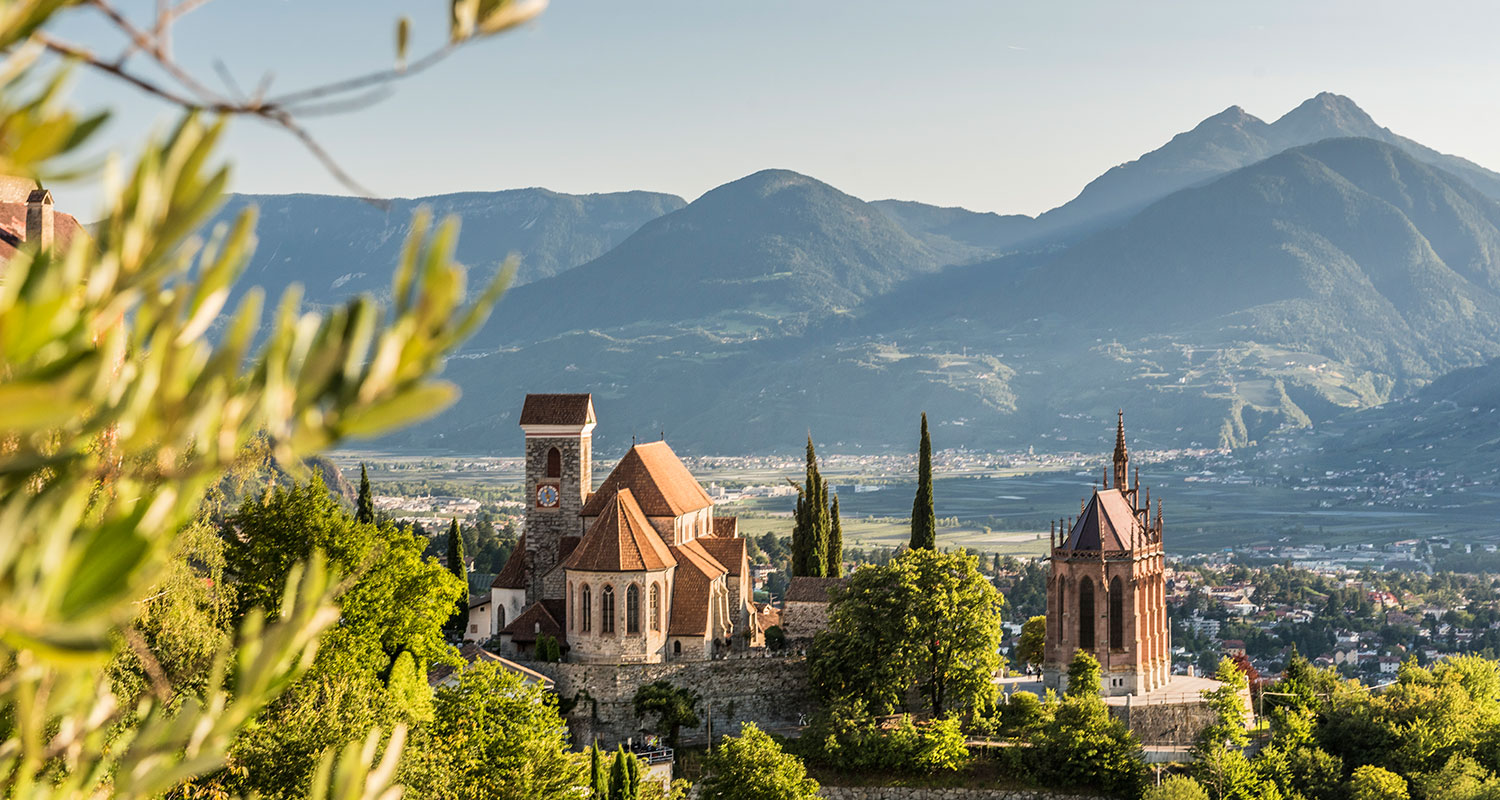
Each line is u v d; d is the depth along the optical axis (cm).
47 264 681
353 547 9062
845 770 11369
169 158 706
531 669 11450
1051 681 13300
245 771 5216
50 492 717
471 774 7838
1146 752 12381
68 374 670
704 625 12112
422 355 720
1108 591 13100
